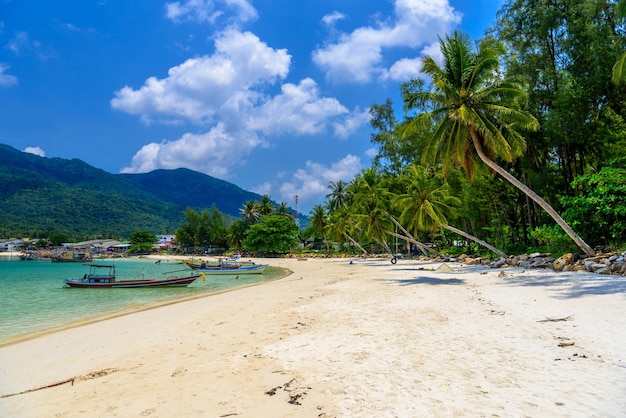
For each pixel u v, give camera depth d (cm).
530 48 3000
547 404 512
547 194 3162
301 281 3128
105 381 749
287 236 9431
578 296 1341
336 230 7756
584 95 2598
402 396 568
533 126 2314
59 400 655
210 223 13562
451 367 686
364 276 3117
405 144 5300
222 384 676
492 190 3606
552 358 702
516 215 4019
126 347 1050
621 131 2303
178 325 1332
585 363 662
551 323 976
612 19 2672
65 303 2200
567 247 2688
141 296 2519
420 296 1655
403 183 5162
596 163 2881
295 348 888
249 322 1284
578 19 2591
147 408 589
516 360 703
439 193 4122
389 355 782
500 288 1742
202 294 2545
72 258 9112
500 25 3338
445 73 2436
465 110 2217
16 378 830
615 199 2298
